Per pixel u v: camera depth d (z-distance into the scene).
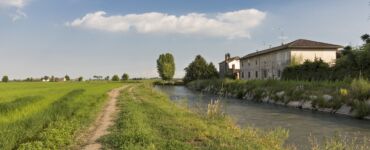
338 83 38.31
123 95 46.53
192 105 37.09
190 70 115.62
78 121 19.16
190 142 14.30
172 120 20.09
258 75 77.94
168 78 146.75
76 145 14.15
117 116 22.95
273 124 24.38
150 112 24.20
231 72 103.19
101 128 18.12
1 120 17.38
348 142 17.91
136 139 13.91
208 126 18.20
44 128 16.75
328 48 62.03
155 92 51.09
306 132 21.06
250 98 49.03
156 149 12.59
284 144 17.08
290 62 61.91
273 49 69.19
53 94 39.12
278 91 43.59
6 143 12.37
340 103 31.16
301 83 42.84
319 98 33.97
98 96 41.31
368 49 43.16
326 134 20.41
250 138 15.55
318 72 50.66
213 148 12.92
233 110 33.50
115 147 13.40
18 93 40.94
